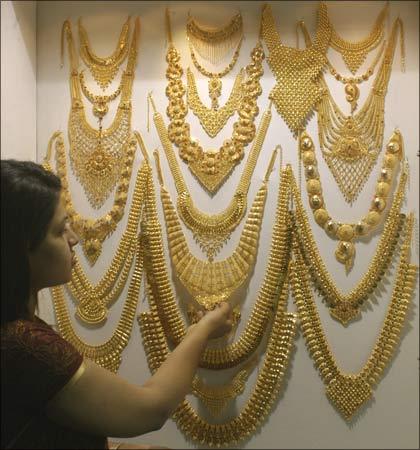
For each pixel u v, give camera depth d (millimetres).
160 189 1443
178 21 1454
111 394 734
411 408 1358
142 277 1450
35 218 728
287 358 1391
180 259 1418
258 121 1417
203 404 1407
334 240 1389
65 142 1496
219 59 1438
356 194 1390
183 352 908
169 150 1434
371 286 1374
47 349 700
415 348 1364
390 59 1391
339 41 1406
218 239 1420
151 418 763
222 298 1399
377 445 1362
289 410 1386
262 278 1405
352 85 1396
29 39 1466
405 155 1378
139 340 1442
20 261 723
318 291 1392
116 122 1464
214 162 1415
